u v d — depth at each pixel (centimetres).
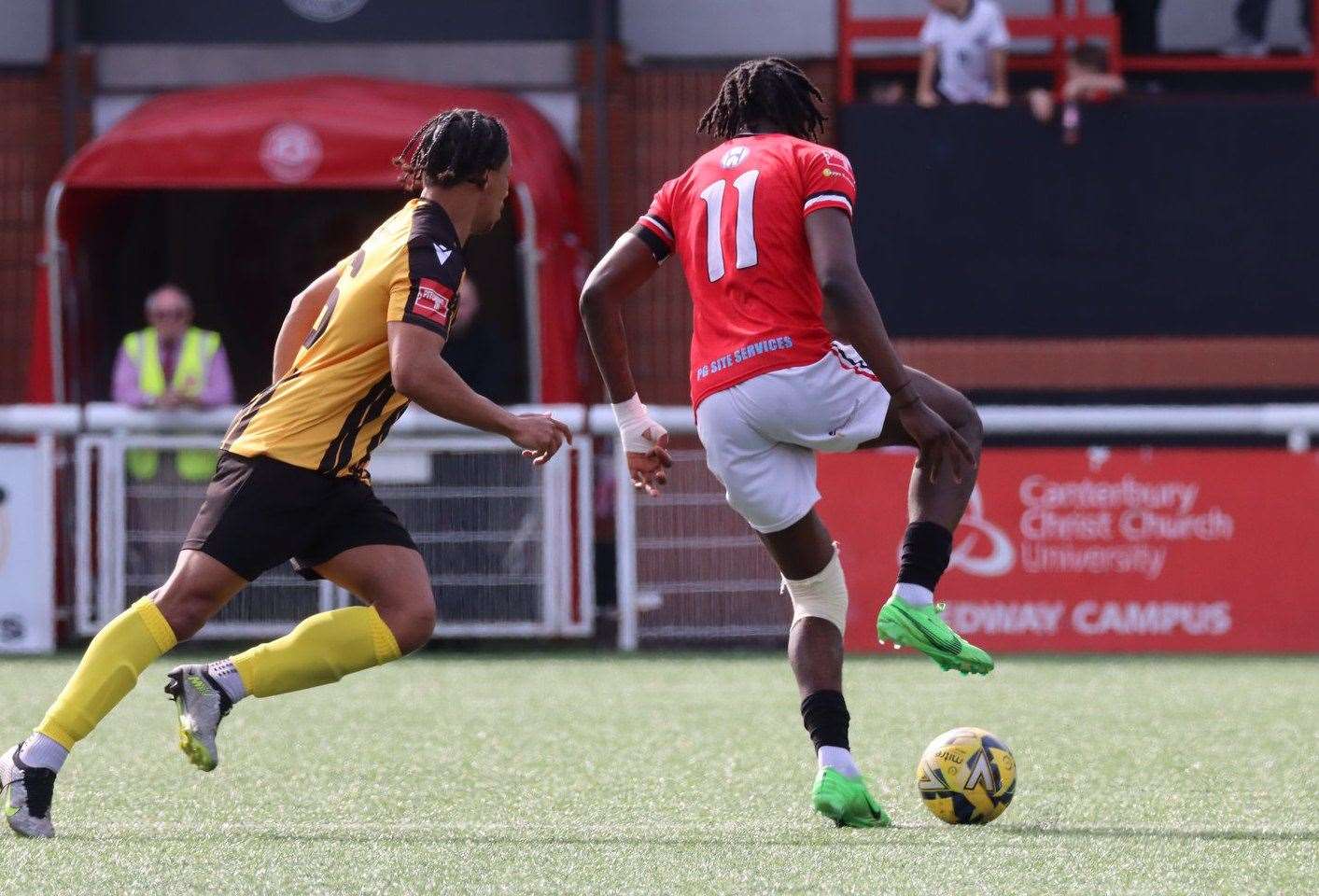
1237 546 3738
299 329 1747
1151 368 4300
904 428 1706
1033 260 4297
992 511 3731
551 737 2444
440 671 3375
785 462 1692
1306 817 1767
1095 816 1772
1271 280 4322
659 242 1784
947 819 1712
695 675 3300
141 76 4503
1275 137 4306
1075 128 4284
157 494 3753
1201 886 1362
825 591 1738
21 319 4562
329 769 2134
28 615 3722
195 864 1446
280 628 3672
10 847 1538
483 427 1609
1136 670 3369
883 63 4784
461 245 1678
